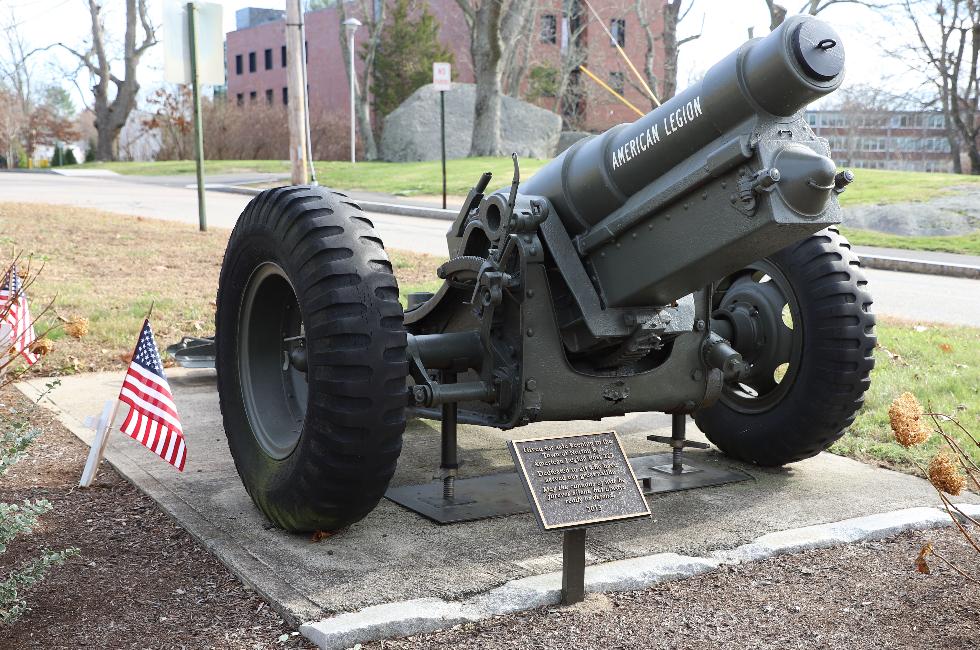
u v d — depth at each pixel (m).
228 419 4.18
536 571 3.40
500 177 24.73
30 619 3.08
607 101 43.50
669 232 3.58
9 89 64.88
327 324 3.41
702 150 3.44
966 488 4.38
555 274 3.95
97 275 10.04
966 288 12.05
